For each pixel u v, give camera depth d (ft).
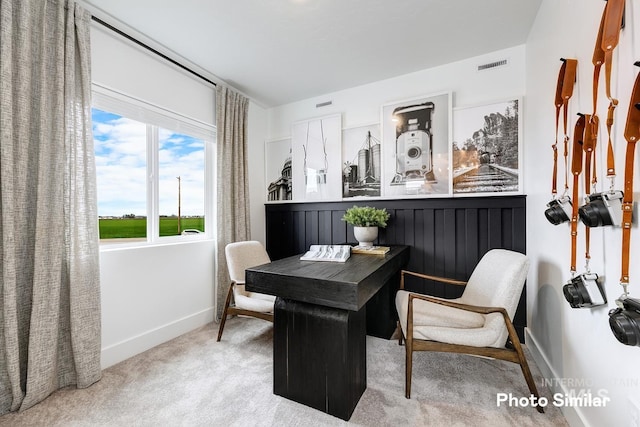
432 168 8.33
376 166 9.21
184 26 6.54
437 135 8.28
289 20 6.36
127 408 4.90
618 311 2.80
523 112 7.25
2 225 4.60
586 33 3.97
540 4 5.89
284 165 11.06
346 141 9.76
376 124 9.24
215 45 7.32
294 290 4.93
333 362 4.66
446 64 8.29
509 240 7.47
